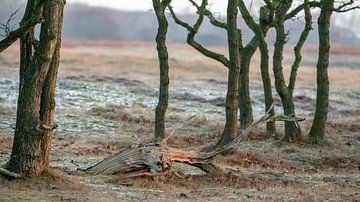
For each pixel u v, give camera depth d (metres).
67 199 17.75
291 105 36.47
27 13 20.34
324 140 36.69
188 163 23.91
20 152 19.91
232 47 30.83
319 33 36.75
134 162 22.91
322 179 26.34
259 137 36.72
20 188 18.86
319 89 36.91
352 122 47.12
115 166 23.02
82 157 28.39
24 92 19.75
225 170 26.25
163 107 31.72
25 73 19.80
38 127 19.72
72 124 39.28
